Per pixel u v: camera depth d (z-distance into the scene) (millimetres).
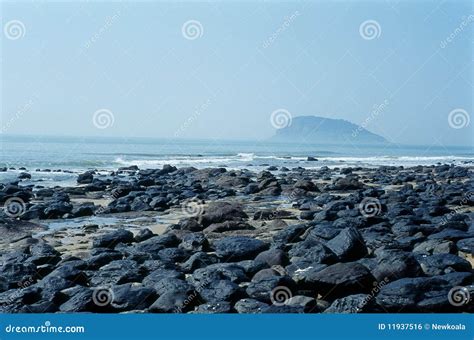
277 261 12477
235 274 11453
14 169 45281
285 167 53500
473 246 14328
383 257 11641
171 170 45188
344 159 76438
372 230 16438
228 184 34844
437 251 13633
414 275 11078
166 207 24422
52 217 21609
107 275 11812
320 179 40594
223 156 73312
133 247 14805
